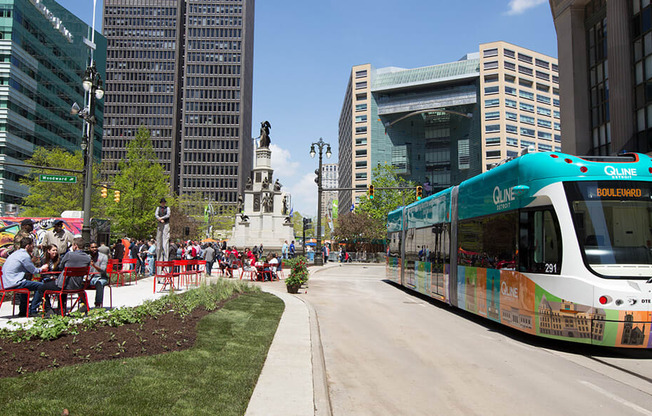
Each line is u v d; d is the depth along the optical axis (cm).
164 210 1833
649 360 821
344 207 15362
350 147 13700
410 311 1438
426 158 13238
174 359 638
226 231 8838
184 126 14412
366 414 525
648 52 2781
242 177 14488
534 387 642
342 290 2116
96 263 1152
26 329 753
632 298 807
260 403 508
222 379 571
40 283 973
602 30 3291
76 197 4881
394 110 12812
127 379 535
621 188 880
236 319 1036
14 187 7706
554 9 3722
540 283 908
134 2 14788
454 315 1367
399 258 2247
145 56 14675
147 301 1087
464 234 1338
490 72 11494
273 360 711
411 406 555
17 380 505
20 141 7912
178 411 445
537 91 11856
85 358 608
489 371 729
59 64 9138
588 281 829
